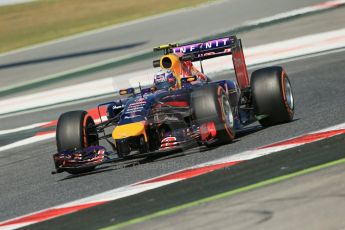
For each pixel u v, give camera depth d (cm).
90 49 9069
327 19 7912
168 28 9381
